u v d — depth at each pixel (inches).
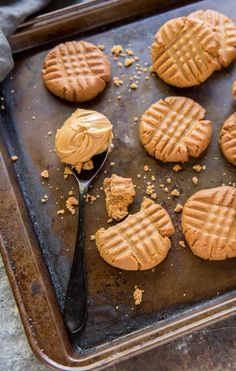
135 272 15.5
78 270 15.3
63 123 17.1
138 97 17.2
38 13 18.0
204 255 15.3
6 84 17.6
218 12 18.1
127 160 16.5
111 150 16.6
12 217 15.2
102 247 15.4
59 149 16.1
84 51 17.3
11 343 17.1
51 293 15.1
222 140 16.2
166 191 16.2
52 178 16.5
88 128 15.7
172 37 16.8
